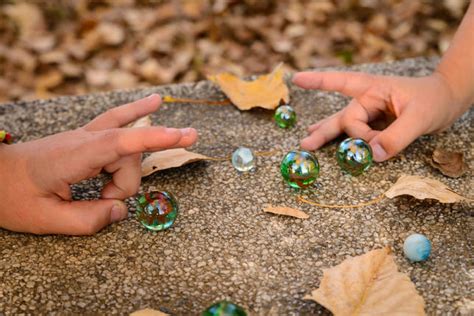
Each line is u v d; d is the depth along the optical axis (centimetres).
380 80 60
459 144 62
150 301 49
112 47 110
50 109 67
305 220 55
